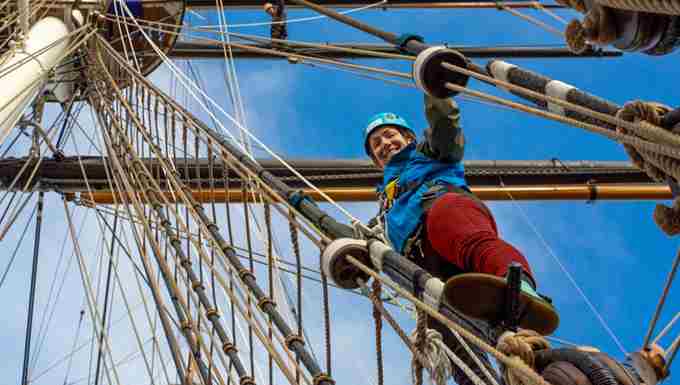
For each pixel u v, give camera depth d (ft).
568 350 12.16
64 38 33.22
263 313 19.44
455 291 13.08
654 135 11.09
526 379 11.33
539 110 14.06
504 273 15.31
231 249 21.43
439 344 14.06
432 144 20.06
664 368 14.10
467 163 43.21
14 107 29.07
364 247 16.75
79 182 40.65
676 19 12.26
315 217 19.10
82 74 41.57
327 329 17.25
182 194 25.36
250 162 23.49
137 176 29.37
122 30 43.45
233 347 19.25
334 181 42.68
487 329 13.66
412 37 20.52
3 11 36.86
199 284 22.02
